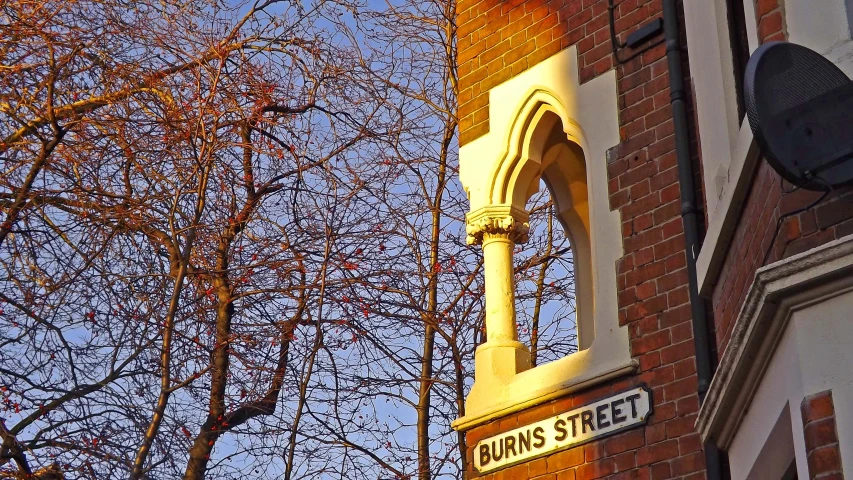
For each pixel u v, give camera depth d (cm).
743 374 586
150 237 959
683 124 807
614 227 834
